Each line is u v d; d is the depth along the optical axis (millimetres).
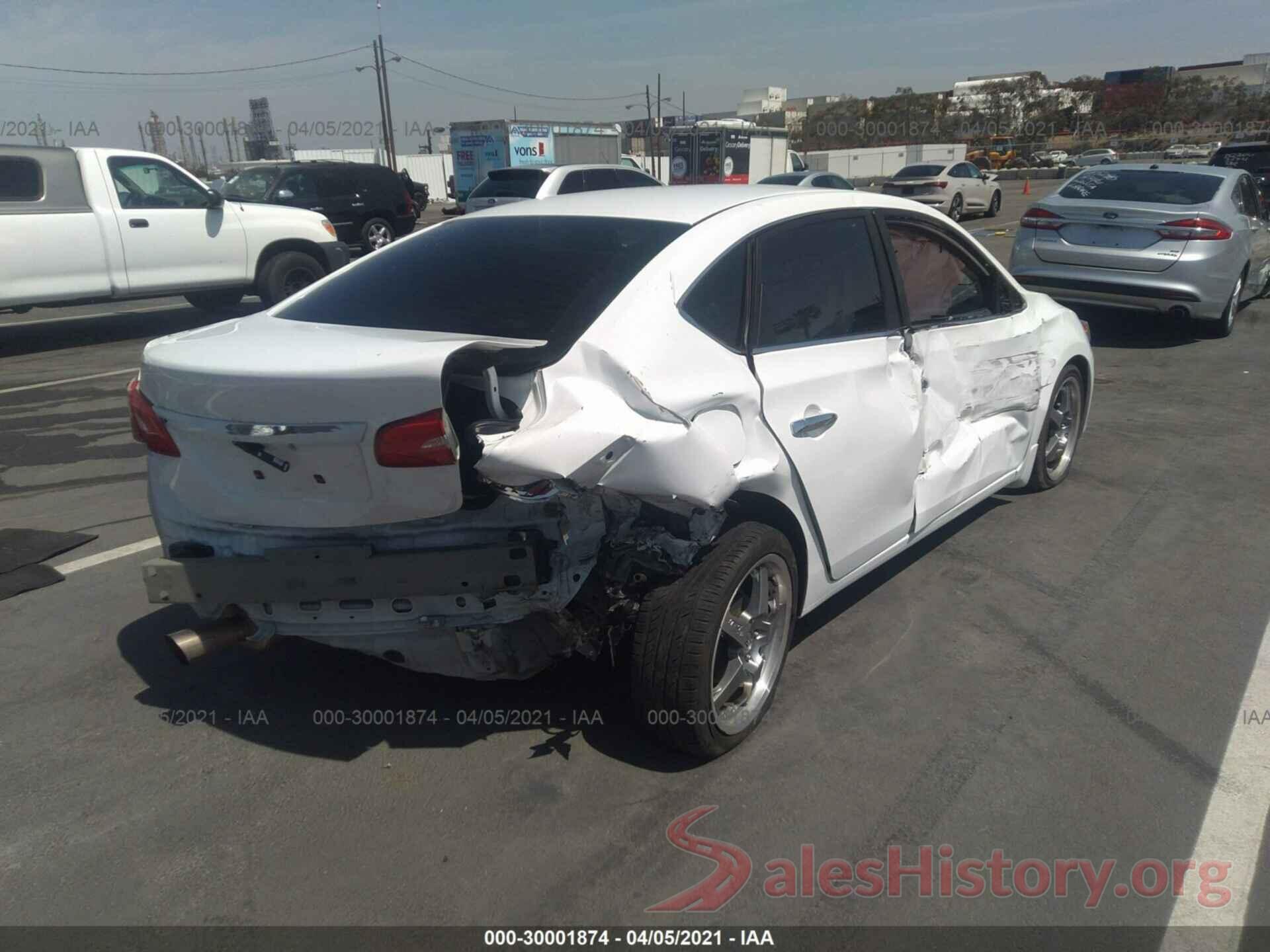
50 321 12266
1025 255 10023
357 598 2803
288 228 11797
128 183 10445
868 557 3834
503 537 2797
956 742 3289
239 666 3732
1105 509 5457
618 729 3324
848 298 3707
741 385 3084
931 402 4098
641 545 2922
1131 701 3545
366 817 2891
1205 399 7840
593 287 3070
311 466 2693
